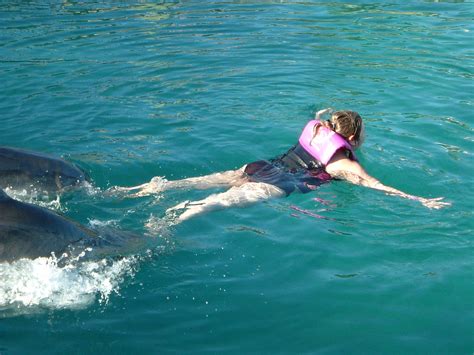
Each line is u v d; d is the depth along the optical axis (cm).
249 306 564
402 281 584
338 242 620
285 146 743
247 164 704
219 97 833
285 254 608
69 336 541
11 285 570
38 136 754
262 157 727
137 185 693
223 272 591
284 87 856
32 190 669
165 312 559
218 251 610
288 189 678
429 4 1178
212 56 941
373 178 689
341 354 533
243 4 1182
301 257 605
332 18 1092
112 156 725
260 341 541
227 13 1119
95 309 559
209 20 1083
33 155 685
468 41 992
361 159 721
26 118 787
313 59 933
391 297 571
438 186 688
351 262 602
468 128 771
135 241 613
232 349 535
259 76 883
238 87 856
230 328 549
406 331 548
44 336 540
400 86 859
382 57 941
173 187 678
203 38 1005
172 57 940
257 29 1041
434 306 565
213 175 693
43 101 823
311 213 654
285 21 1078
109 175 702
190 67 909
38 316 553
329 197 674
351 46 977
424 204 661
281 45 979
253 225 638
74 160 716
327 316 558
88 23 1070
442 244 618
